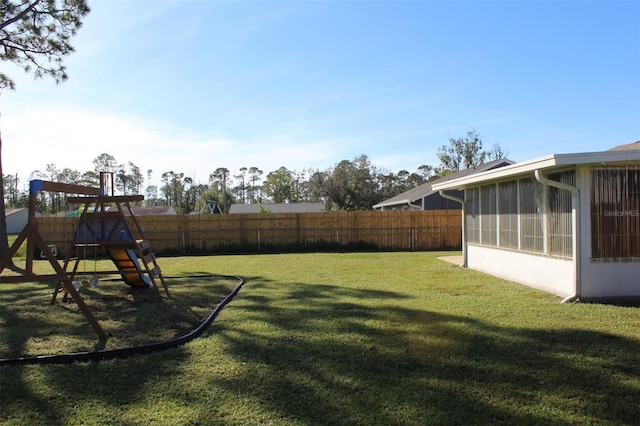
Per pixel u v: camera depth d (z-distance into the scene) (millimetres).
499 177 8414
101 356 4137
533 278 7973
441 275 9516
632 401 3098
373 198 34906
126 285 8734
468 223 11148
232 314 5883
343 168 34969
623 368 3701
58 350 4367
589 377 3518
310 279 9133
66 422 2857
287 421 2844
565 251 6965
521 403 3084
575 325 5066
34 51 11406
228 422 2836
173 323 5523
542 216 7648
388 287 7934
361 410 2994
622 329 4883
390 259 13336
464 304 6273
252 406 3059
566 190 6902
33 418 2918
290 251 17266
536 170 6773
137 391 3340
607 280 6629
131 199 7016
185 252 17000
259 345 4441
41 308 6508
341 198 34625
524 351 4141
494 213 9602
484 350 4184
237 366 3844
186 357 4129
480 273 9805
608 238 6664
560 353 4078
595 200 6652
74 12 11117
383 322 5270
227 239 17266
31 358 4035
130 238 7047
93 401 3164
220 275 9953
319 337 4688
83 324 5496
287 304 6484
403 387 3363
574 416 2895
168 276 9992
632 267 6680
